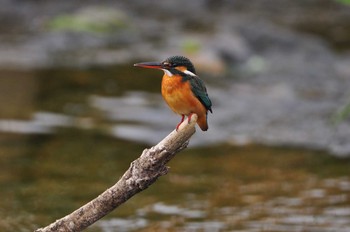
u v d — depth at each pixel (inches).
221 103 622.5
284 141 547.5
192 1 981.8
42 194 449.1
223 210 426.9
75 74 693.9
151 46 789.9
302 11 960.9
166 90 311.6
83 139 542.0
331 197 443.8
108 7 939.3
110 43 801.6
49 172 483.8
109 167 493.7
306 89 671.1
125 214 423.2
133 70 711.1
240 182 472.1
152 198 448.1
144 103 617.9
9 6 901.8
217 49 753.6
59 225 282.4
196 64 719.1
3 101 612.1
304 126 575.2
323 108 616.1
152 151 271.9
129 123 572.4
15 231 398.0
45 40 794.2
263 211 424.2
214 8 968.9
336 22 911.0
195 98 309.7
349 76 711.7
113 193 276.2
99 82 673.0
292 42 793.6
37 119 576.4
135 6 954.7
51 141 537.0
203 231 396.5
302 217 413.7
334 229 395.9
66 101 620.1
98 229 400.2
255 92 656.4
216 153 525.3
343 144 538.6
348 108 469.7
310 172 487.8
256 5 985.5
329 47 804.6
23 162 499.2
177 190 460.4
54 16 878.4
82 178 474.9
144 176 273.1
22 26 844.0
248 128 571.2
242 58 750.5
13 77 674.2
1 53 746.2
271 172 488.4
